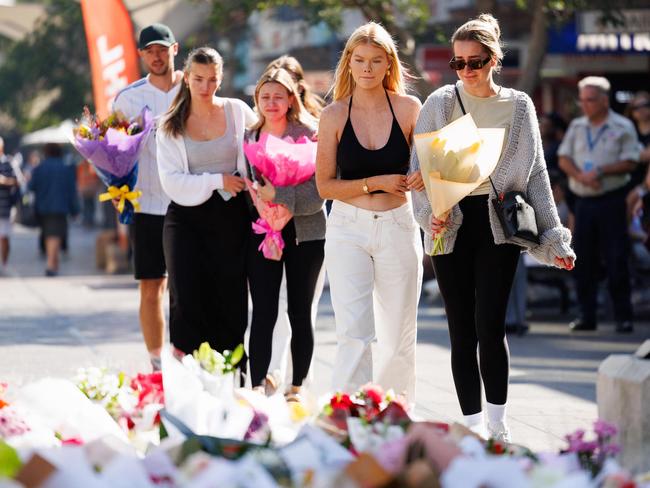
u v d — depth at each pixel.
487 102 10.23
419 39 34.06
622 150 20.02
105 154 12.97
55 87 62.47
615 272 20.25
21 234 58.78
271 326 11.99
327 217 11.98
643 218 19.45
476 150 9.69
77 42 60.69
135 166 13.28
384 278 11.06
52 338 18.81
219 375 7.12
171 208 12.33
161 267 13.64
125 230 35.06
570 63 34.25
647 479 5.84
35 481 5.12
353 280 11.00
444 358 16.81
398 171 10.95
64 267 37.62
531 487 5.13
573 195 21.39
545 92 39.81
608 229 20.17
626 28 26.69
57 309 23.75
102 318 21.91
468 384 10.36
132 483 5.30
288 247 12.09
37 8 48.50
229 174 12.30
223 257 12.30
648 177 19.31
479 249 10.23
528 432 11.05
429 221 10.07
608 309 22.92
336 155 11.00
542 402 13.20
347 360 11.06
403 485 5.14
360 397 7.33
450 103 10.30
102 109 18.39
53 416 7.03
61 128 63.75
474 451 5.94
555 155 22.58
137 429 7.16
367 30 10.81
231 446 6.00
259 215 12.12
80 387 7.84
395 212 10.93
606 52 32.53
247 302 12.61
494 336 10.22
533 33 27.36
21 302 25.34
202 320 12.41
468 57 10.04
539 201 10.25
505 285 10.21
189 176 12.01
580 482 5.20
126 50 18.36
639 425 8.87
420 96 27.36
